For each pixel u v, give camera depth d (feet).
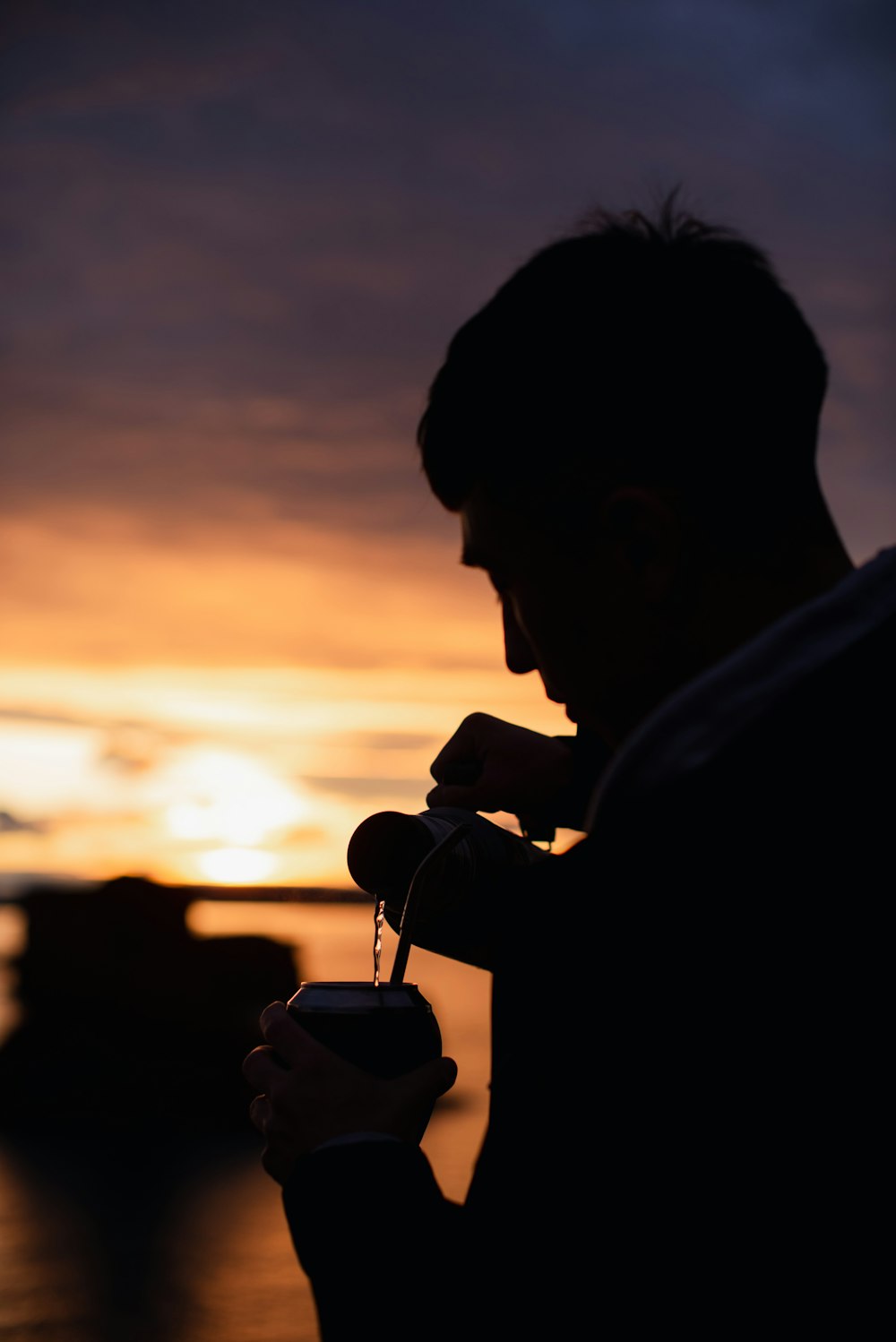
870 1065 2.24
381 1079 3.02
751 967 2.29
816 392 2.69
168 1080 36.32
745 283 2.68
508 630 3.14
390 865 3.65
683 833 2.35
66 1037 38.63
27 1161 29.27
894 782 2.35
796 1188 2.23
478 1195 2.46
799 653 2.43
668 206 2.84
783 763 2.36
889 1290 2.18
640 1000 2.32
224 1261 21.61
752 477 2.56
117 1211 24.89
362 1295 2.53
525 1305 2.30
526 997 2.52
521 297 2.78
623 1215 2.27
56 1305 18.88
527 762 4.15
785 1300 2.20
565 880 2.45
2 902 144.97
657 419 2.57
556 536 2.69
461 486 2.88
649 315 2.61
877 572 2.52
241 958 41.39
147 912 40.93
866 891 2.30
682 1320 2.22
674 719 2.42
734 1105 2.26
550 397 2.66
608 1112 2.31
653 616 2.62
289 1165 2.94
